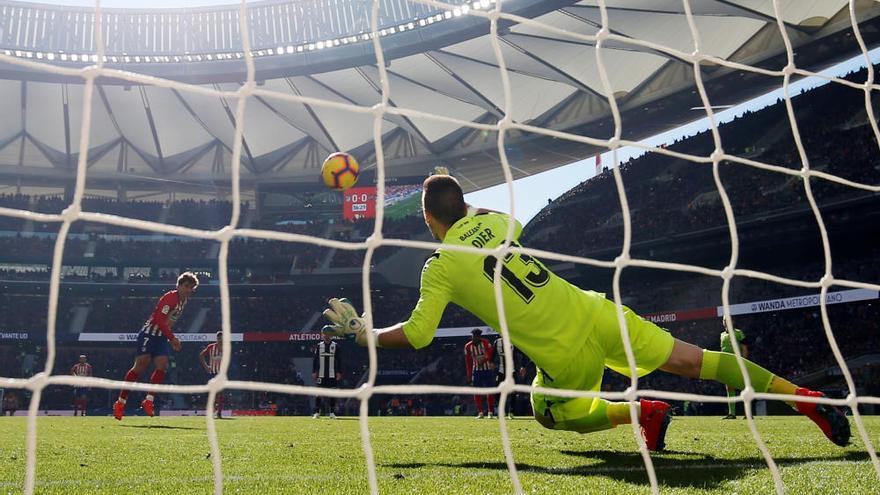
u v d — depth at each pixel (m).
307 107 36.12
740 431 8.18
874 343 27.95
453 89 33.59
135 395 35.03
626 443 6.26
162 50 33.22
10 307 39.09
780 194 30.89
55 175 41.38
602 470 4.07
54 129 38.47
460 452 5.52
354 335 4.20
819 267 32.50
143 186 43.25
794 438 6.75
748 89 32.47
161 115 37.59
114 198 45.25
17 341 36.94
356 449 5.91
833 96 33.91
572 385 4.44
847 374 3.10
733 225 3.22
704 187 35.62
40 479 3.88
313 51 31.19
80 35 33.03
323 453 5.51
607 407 4.80
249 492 3.28
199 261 41.31
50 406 34.94
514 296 4.29
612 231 36.03
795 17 26.59
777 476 2.77
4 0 32.19
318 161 41.94
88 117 2.32
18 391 35.06
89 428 9.98
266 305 40.75
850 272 30.86
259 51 31.83
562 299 4.35
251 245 42.03
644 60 30.73
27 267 40.66
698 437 6.93
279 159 41.50
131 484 3.63
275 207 43.22
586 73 31.20
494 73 32.12
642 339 4.42
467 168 41.81
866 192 27.91
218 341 18.48
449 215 4.46
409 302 40.53
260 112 37.28
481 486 3.42
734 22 27.83
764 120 35.88
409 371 37.16
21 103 36.09
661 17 27.03
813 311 30.55
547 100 34.56
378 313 40.12
